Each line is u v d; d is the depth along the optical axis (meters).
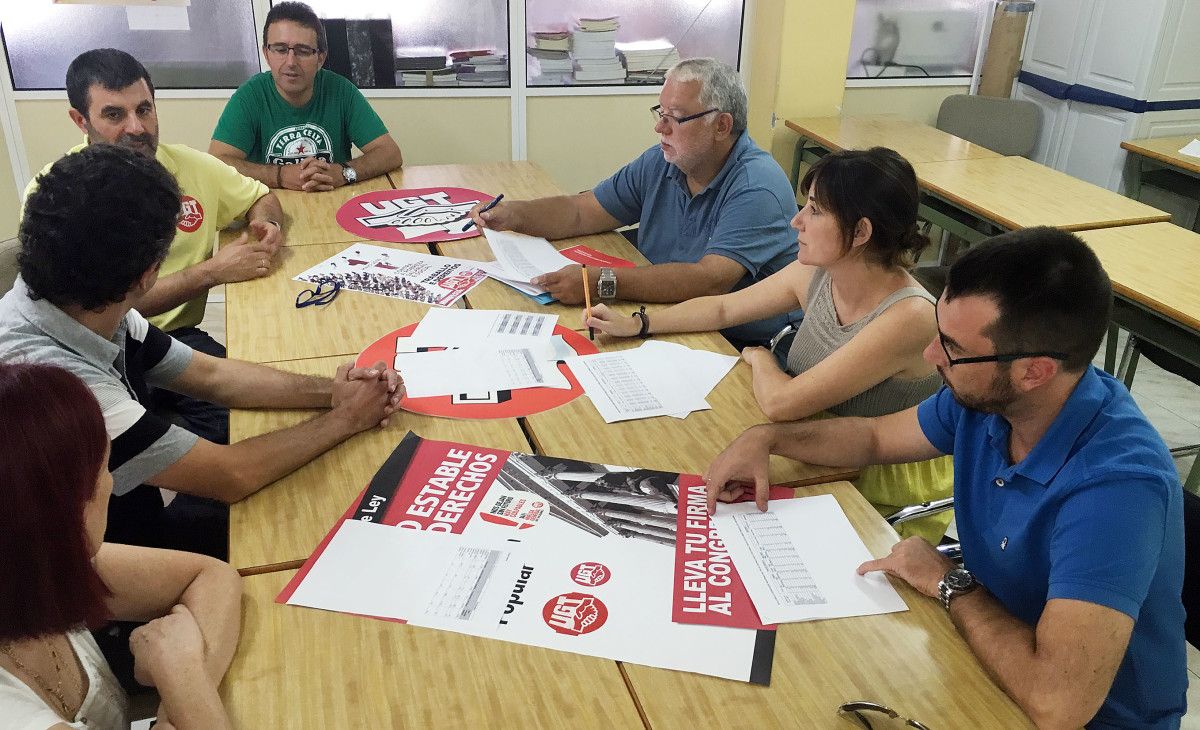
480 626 1.10
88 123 2.20
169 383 1.62
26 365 0.82
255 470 1.36
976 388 1.10
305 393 1.61
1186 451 2.96
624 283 2.07
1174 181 3.96
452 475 1.40
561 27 4.01
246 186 2.51
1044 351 1.03
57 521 0.78
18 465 0.76
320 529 1.28
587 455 1.47
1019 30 4.44
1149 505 1.01
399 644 1.07
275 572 1.19
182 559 1.16
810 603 1.15
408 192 2.83
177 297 2.09
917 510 1.58
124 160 1.28
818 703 1.00
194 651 1.01
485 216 2.49
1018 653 1.02
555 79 4.09
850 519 1.32
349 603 1.13
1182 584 1.16
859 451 1.44
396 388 1.60
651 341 1.89
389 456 1.45
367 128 3.04
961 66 4.64
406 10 3.83
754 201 2.20
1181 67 4.01
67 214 1.21
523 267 2.24
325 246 2.37
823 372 1.58
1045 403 1.10
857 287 1.65
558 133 4.21
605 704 1.00
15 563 0.77
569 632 1.09
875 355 1.56
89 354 1.30
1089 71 4.30
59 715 0.85
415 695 1.00
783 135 4.32
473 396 1.64
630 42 4.12
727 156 2.30
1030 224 3.00
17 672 0.88
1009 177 3.51
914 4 4.43
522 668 1.04
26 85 3.60
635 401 1.64
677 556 1.22
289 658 1.05
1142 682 1.14
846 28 4.14
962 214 3.49
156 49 3.67
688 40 4.19
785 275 1.93
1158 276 2.57
